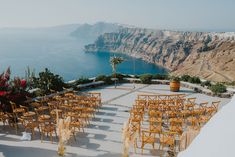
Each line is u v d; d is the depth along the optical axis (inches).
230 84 960.9
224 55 6038.4
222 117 42.8
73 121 511.2
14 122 548.4
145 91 903.1
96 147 450.6
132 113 608.1
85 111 591.8
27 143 458.0
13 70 5275.6
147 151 435.2
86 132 521.0
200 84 958.4
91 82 971.9
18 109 535.8
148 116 623.5
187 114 619.5
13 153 418.3
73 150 437.1
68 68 6048.2
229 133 38.7
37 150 430.6
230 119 41.1
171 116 566.3
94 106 676.7
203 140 41.0
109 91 898.1
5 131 510.6
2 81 551.5
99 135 506.6
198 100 792.3
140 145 457.1
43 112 633.0
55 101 666.8
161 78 1044.5
